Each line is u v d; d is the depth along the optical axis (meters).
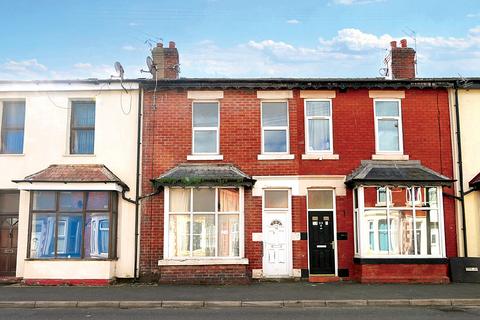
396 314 11.32
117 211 17.30
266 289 14.83
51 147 17.78
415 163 17.61
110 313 11.62
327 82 17.67
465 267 16.41
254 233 17.16
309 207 17.52
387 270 16.31
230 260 16.39
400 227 16.83
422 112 17.98
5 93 18.03
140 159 17.62
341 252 17.12
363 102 17.97
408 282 16.17
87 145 18.06
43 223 17.02
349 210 17.33
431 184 16.64
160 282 16.22
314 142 17.88
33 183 16.62
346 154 17.66
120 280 16.92
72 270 16.41
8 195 17.72
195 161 17.61
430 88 18.02
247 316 11.12
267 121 17.98
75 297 13.38
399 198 16.97
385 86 17.80
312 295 13.58
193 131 17.88
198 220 17.05
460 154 17.67
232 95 17.94
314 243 17.30
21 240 17.16
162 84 17.77
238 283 16.14
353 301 12.66
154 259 17.00
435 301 12.75
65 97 18.03
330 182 17.45
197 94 17.91
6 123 18.25
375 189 16.91
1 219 17.58
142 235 17.16
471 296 13.34
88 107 18.27
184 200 17.14
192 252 16.86
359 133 17.80
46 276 16.39
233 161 17.59
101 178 16.77
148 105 17.92
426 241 16.80
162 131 17.77
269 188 17.42
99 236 16.91
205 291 14.47
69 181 16.59
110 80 17.73
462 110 18.03
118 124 17.84
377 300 12.73
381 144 17.91
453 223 17.36
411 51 19.16
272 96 17.91
